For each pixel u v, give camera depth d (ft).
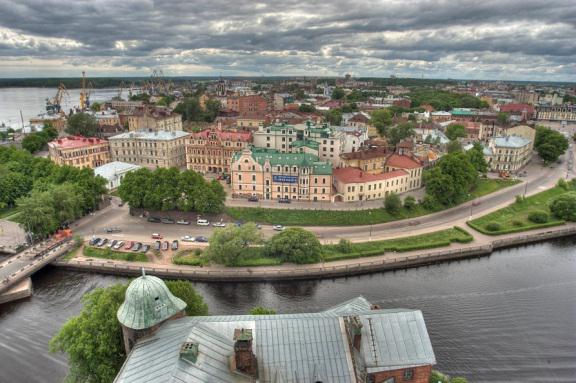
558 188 575.79
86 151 609.83
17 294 308.40
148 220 446.19
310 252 350.23
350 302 194.29
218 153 597.11
